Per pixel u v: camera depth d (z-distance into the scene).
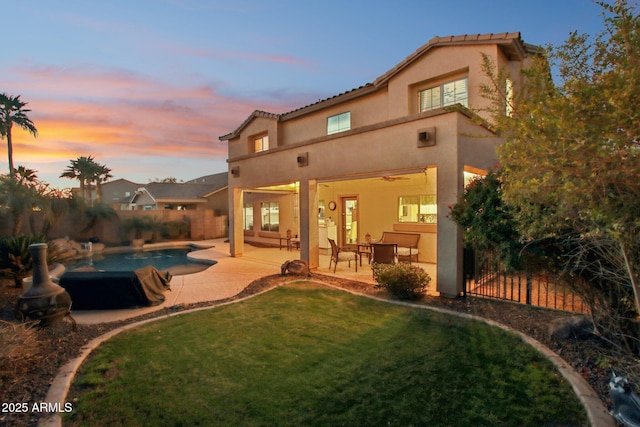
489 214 4.88
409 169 7.36
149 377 3.60
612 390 2.72
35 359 3.90
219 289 7.82
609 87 2.53
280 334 4.82
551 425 2.72
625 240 2.77
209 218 22.45
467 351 4.12
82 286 6.10
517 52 8.55
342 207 14.33
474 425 2.73
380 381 3.44
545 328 4.66
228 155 17.11
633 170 2.35
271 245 17.17
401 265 6.98
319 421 2.80
